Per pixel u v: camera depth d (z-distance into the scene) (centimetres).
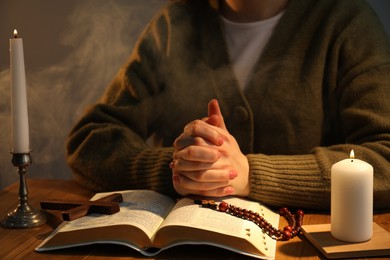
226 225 133
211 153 146
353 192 131
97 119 189
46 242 136
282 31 187
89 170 176
